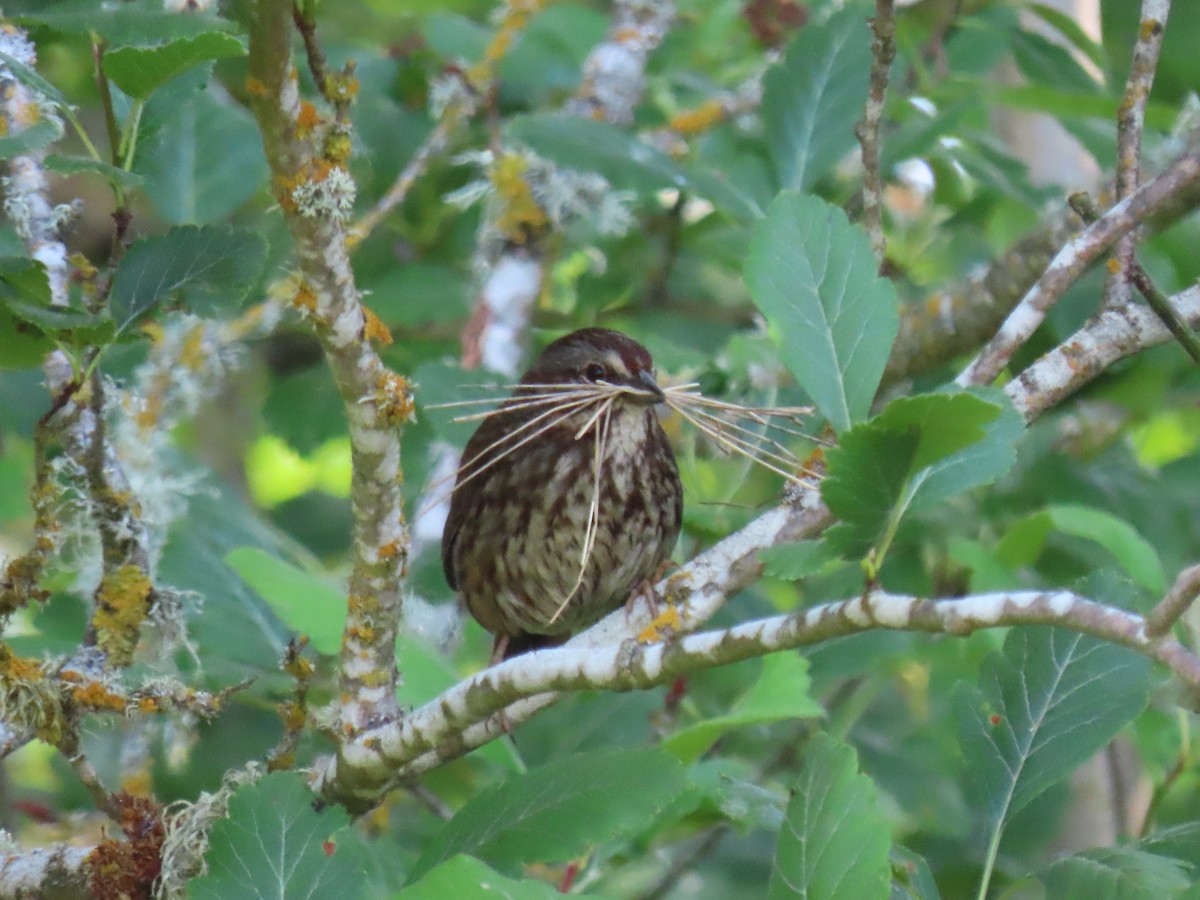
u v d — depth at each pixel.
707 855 11.34
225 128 12.00
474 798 6.73
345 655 7.20
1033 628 7.24
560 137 10.13
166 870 7.00
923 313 10.57
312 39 5.96
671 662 6.14
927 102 11.62
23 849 9.77
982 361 7.50
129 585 7.56
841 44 10.45
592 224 13.22
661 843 10.05
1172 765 9.43
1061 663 7.16
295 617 8.62
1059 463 11.30
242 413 15.83
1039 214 11.64
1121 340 7.70
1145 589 9.98
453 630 12.04
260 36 5.69
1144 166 10.29
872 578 5.56
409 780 7.94
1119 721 7.02
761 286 6.05
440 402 10.25
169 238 6.65
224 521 11.05
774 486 11.04
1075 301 10.41
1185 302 8.01
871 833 5.89
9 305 6.30
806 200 6.16
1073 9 13.55
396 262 13.66
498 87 13.24
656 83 13.81
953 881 10.89
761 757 12.05
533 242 12.64
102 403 7.59
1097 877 6.56
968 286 10.45
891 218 12.98
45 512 6.95
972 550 9.67
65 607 10.25
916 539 11.06
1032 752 7.10
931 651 11.30
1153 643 4.85
